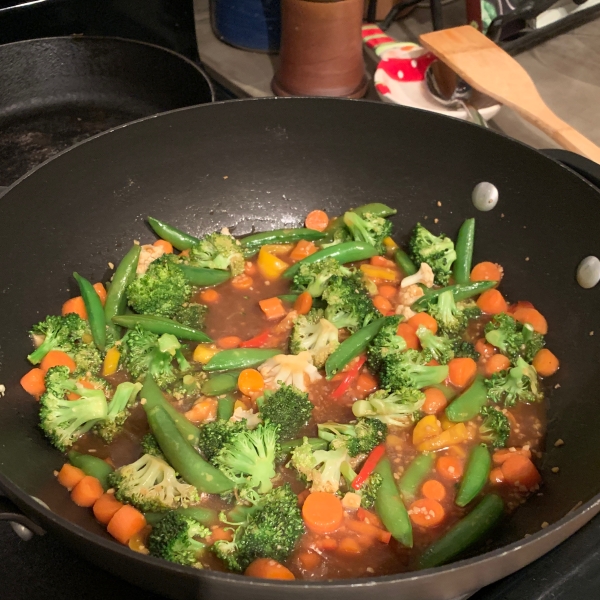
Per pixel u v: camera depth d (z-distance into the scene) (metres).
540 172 0.49
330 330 0.49
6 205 0.45
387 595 0.32
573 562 0.36
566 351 0.49
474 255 0.55
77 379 0.47
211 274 0.54
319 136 0.55
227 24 0.71
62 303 0.50
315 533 0.42
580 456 0.43
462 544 0.41
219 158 0.55
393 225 0.57
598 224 0.47
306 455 0.43
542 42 0.70
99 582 0.39
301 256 0.56
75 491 0.42
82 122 0.62
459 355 0.50
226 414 0.46
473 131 0.51
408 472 0.44
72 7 0.62
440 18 0.66
